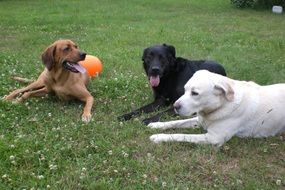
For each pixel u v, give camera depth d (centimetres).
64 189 141
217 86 170
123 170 153
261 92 185
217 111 175
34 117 198
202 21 525
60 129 183
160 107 222
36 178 145
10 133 179
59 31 436
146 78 267
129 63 303
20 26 461
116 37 407
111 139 178
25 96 221
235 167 161
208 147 172
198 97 171
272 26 495
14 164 153
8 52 332
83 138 177
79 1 685
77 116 205
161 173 154
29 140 170
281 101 186
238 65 306
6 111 204
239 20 534
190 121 193
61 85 220
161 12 590
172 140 176
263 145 179
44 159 156
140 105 225
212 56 335
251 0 634
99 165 155
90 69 263
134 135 184
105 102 223
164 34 427
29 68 279
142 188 143
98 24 485
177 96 227
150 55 234
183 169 157
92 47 359
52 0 692
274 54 347
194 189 145
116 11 587
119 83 249
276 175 157
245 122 180
